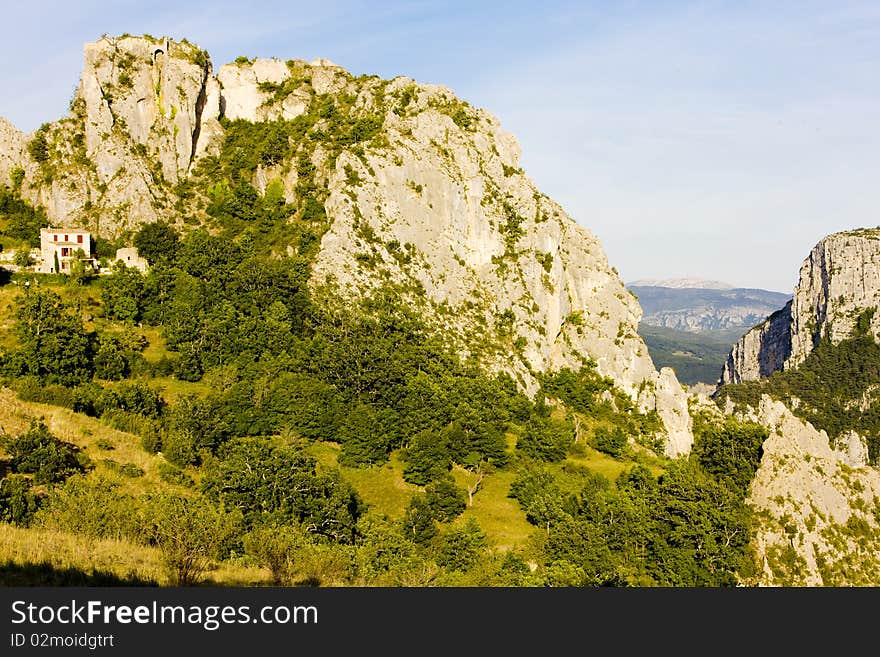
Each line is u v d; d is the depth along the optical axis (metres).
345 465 111.56
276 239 160.00
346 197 159.25
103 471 85.44
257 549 59.53
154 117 178.62
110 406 102.44
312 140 181.25
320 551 62.78
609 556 91.38
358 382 126.38
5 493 66.50
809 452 117.50
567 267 182.75
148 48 182.25
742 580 95.12
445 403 129.38
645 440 157.00
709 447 140.25
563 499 110.50
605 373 172.62
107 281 138.25
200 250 152.00
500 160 184.75
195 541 54.94
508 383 150.50
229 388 117.75
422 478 110.44
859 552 103.62
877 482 113.62
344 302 145.75
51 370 108.88
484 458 123.25
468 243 171.38
